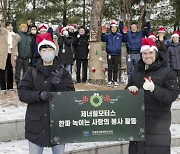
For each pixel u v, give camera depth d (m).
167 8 20.77
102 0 10.01
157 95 3.12
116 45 8.43
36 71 3.29
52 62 3.33
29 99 3.18
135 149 3.45
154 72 3.33
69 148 4.54
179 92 3.41
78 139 3.26
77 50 9.02
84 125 3.26
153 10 20.77
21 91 3.23
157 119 3.29
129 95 3.26
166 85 3.25
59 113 3.23
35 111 3.24
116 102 3.26
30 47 7.73
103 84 8.89
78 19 18.59
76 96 3.24
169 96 3.17
